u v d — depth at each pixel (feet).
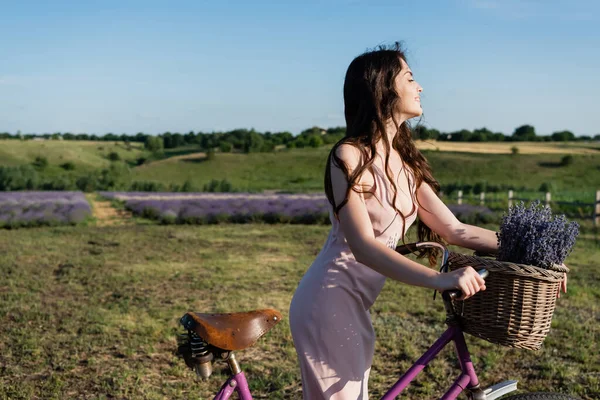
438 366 14.74
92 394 13.23
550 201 65.98
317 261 6.56
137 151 438.81
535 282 5.42
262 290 25.13
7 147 351.25
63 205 76.69
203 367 5.96
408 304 21.59
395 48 6.59
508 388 6.43
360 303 6.41
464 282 5.21
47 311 20.79
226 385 5.99
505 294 5.49
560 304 21.95
